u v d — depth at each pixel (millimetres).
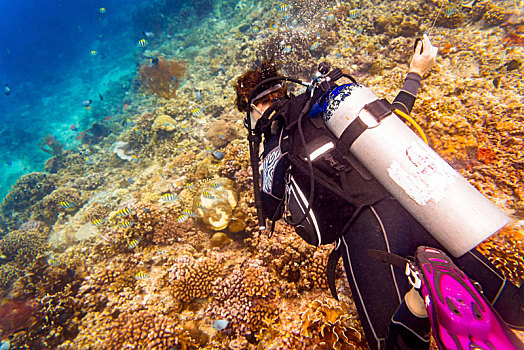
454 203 1017
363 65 7941
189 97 12305
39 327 5359
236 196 5961
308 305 3236
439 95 5402
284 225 4562
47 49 31109
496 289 1107
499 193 3922
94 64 25750
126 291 5242
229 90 11023
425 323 995
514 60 5867
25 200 13414
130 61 23531
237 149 6742
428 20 8695
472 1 8617
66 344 4590
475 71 6301
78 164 14336
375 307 1107
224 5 21031
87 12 36500
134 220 6215
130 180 10203
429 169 1074
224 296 4074
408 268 1016
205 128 10328
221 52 15406
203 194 5723
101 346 4004
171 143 10367
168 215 6340
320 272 3658
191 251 5527
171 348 3805
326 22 10312
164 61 14086
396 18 9000
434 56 1507
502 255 3158
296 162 1311
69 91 24156
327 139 1322
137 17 26609
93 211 9562
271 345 3057
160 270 5480
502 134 4441
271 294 3871
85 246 8062
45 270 7379
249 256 4914
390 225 1131
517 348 815
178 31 22219
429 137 4773
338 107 1268
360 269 1168
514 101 4980
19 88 25938
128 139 12836
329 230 1281
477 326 797
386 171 1145
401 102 1440
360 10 10539
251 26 15898
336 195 1240
